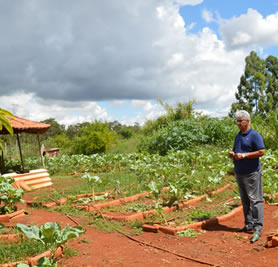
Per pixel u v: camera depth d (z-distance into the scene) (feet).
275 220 18.01
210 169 33.45
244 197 16.25
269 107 155.43
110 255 13.01
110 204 22.79
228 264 11.78
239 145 16.20
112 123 229.66
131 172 39.45
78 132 211.61
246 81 163.73
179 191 21.18
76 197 25.20
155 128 79.92
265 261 11.83
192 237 15.25
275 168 32.65
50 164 52.95
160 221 17.46
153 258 12.65
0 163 46.24
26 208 23.31
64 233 11.54
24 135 89.86
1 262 11.91
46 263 10.12
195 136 57.06
